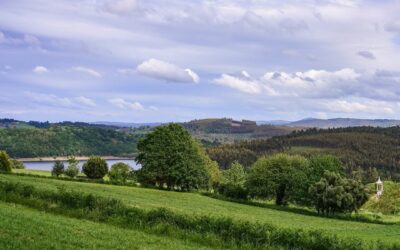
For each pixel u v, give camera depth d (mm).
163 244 33156
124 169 141250
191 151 120125
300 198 112875
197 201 95938
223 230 36688
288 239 35062
